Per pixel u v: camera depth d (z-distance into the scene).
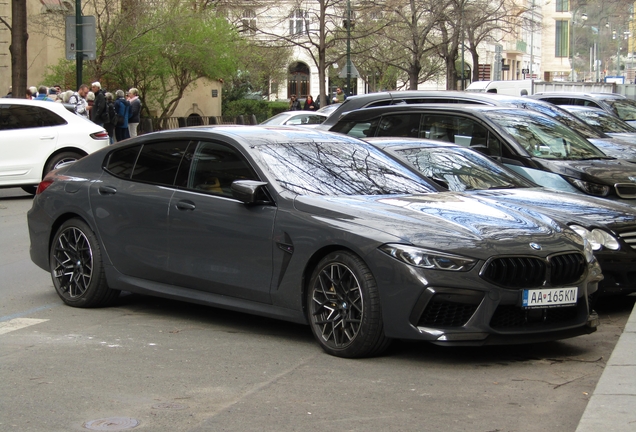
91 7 32.31
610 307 8.52
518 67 79.81
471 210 6.51
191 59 34.97
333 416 5.00
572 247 6.31
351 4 41.47
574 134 10.95
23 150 16.81
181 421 4.91
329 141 7.54
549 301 6.07
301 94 71.12
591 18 78.88
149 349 6.52
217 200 7.01
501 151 10.30
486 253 5.89
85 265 7.93
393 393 5.45
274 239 6.58
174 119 37.25
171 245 7.26
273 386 5.59
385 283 5.95
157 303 8.23
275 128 7.62
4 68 33.25
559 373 5.99
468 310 5.89
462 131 10.70
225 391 5.48
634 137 15.46
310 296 6.41
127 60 32.84
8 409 5.11
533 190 8.47
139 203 7.50
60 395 5.38
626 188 9.66
